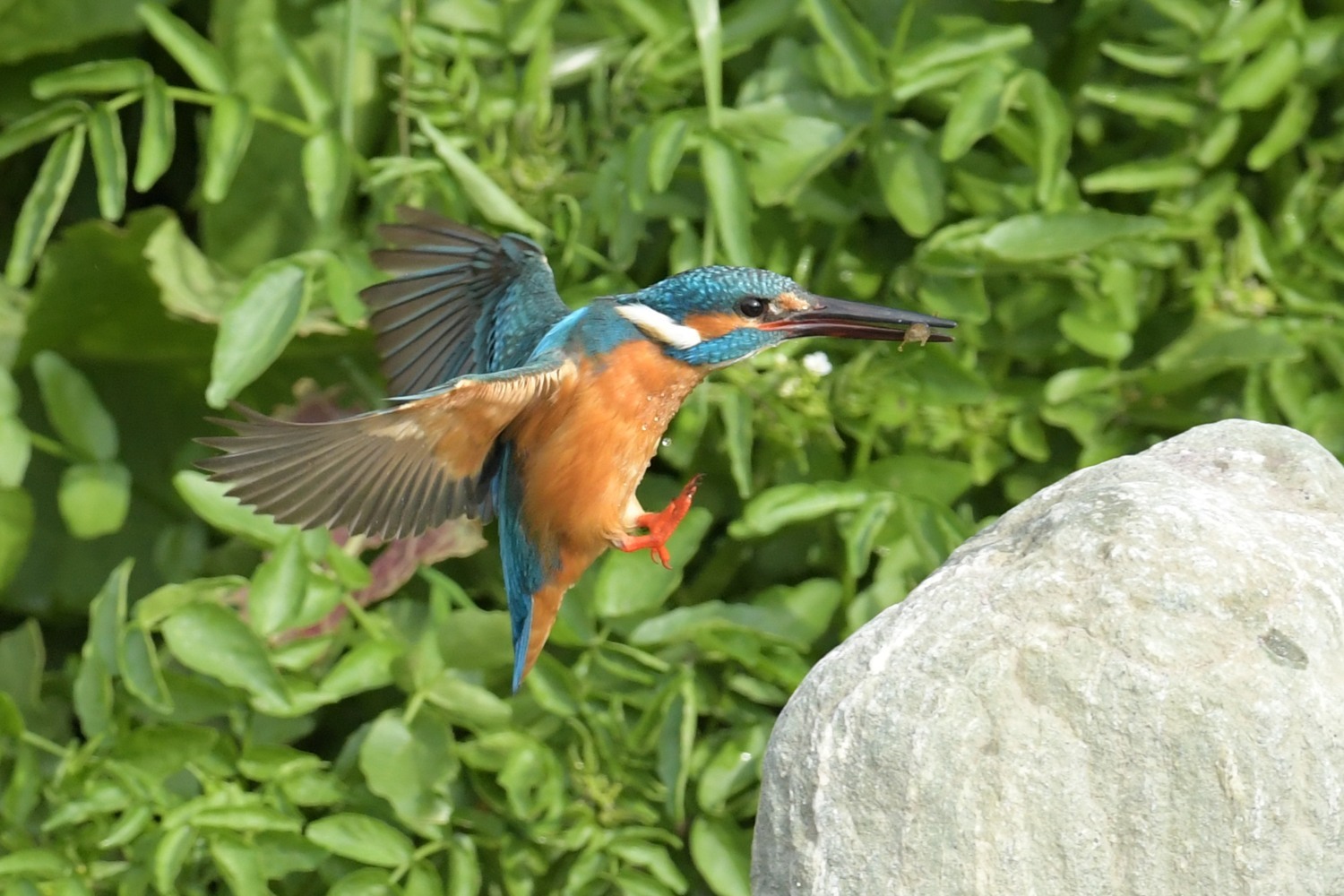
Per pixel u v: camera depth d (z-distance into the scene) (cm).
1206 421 974
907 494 939
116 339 1033
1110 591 542
